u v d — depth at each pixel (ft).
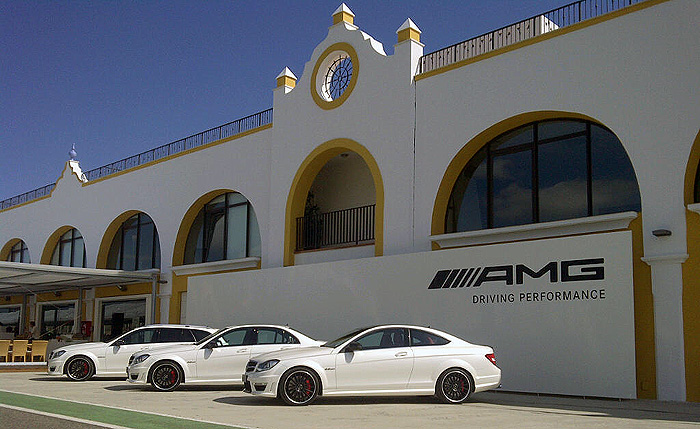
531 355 46.37
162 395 44.16
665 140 44.91
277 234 72.28
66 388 48.39
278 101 75.10
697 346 41.81
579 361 44.06
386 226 61.57
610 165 50.31
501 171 57.00
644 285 44.83
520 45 53.88
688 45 44.62
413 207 59.67
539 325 46.32
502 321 48.29
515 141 56.44
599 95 48.75
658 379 43.01
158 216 89.92
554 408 38.06
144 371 46.93
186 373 47.03
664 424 31.45
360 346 39.45
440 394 39.40
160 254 89.45
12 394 43.47
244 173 78.79
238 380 47.78
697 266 42.47
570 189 52.37
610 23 48.78
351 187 75.66
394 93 62.85
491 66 55.72
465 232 54.70
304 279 64.18
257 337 49.01
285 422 31.24
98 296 98.43
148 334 55.88
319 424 30.63
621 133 47.19
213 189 82.58
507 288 48.39
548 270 46.44
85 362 54.29
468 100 56.95
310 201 77.41
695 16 44.55
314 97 70.59
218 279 73.97
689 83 44.27
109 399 41.09
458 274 51.47
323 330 61.36
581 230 48.85
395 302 55.57
